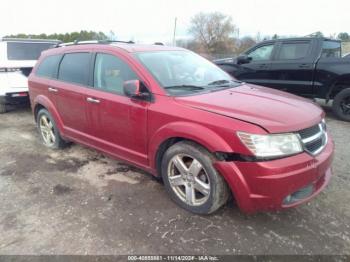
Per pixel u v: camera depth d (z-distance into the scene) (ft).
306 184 8.63
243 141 8.32
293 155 8.46
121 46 12.39
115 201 10.97
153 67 11.34
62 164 14.37
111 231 9.30
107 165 14.12
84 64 13.28
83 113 13.20
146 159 11.12
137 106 10.73
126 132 11.47
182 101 9.93
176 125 9.55
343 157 14.74
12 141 17.95
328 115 23.48
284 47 23.44
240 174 8.52
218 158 8.86
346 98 21.30
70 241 8.89
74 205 10.77
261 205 8.54
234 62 26.48
